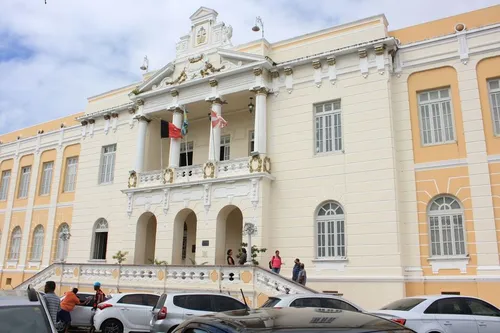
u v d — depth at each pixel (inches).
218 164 913.5
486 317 416.2
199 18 1044.5
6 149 1454.2
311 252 807.1
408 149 783.1
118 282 872.9
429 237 737.0
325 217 817.5
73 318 629.9
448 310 419.5
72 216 1186.6
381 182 770.2
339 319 162.9
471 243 703.7
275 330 148.2
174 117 1011.3
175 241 935.7
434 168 757.3
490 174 714.2
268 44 949.8
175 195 951.6
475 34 766.5
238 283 726.5
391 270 727.7
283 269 826.2
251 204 851.4
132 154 1104.2
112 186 1117.7
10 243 1336.1
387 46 811.4
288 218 844.6
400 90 812.6
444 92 783.7
